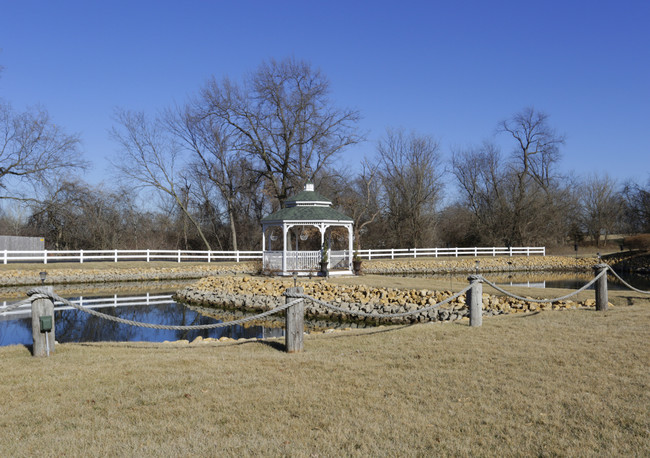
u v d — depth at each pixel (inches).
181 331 673.6
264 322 748.0
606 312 475.2
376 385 256.1
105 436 197.0
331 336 397.4
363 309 767.7
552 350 318.3
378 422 207.9
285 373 279.7
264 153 1786.4
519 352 315.3
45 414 221.0
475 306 408.8
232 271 1513.3
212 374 277.3
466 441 188.4
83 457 178.2
